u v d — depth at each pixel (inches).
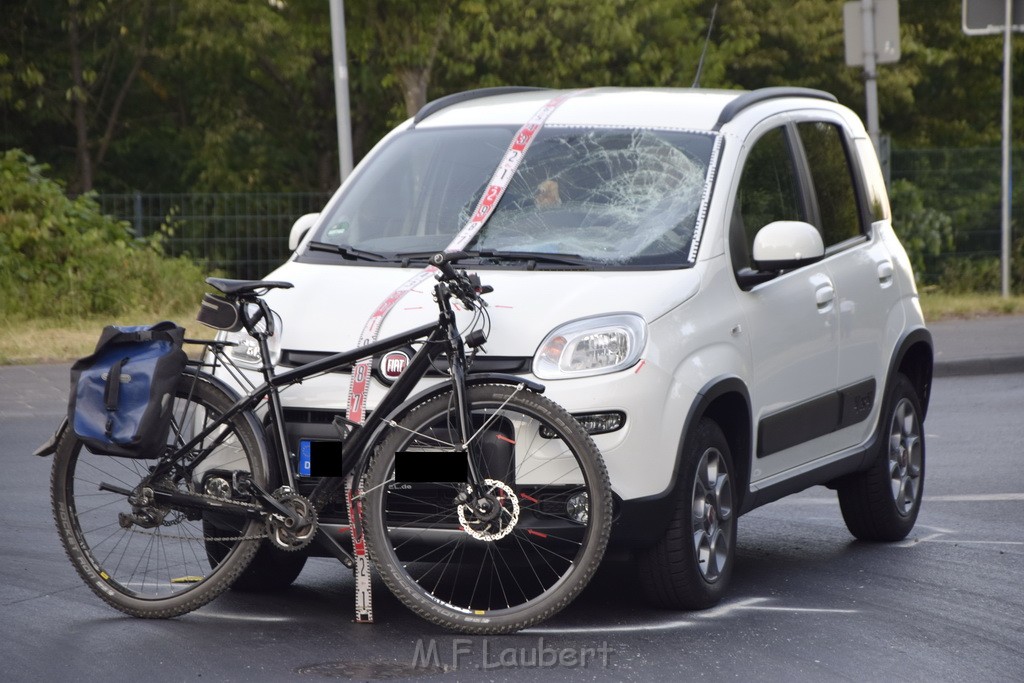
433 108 384.5
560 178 342.3
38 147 1721.2
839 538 401.1
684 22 1556.3
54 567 352.5
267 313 302.7
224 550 309.4
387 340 291.6
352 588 336.8
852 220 393.7
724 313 318.0
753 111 362.9
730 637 294.2
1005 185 1012.5
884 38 823.7
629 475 291.4
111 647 284.0
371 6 1123.3
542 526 286.4
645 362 294.2
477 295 289.6
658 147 345.4
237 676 265.6
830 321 362.6
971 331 835.4
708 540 313.7
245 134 1753.2
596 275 311.9
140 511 299.6
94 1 1615.4
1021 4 996.6
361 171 367.2
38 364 724.0
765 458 338.3
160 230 1067.3
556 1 1405.0
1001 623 309.9
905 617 313.7
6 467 489.7
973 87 1867.6
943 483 475.5
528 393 283.3
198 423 298.7
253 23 1563.7
